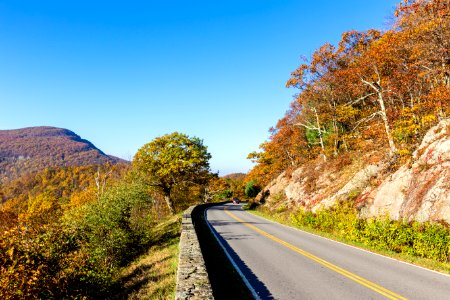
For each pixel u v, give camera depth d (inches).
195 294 276.2
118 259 701.3
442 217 516.7
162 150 1844.2
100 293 477.1
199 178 1946.4
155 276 439.5
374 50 1082.1
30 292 353.4
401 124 910.4
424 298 300.8
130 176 1544.0
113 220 717.9
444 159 608.4
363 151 1115.9
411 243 529.3
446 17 887.1
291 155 1889.8
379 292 320.5
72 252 499.5
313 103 1472.7
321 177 1192.8
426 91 1078.4
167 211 2343.8
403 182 684.7
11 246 353.4
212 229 885.2
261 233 791.7
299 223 964.0
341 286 343.6
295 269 422.6
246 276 392.2
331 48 1419.8
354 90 1243.8
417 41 978.7
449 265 430.9
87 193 2303.2
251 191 2425.0
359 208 785.6
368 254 522.0
